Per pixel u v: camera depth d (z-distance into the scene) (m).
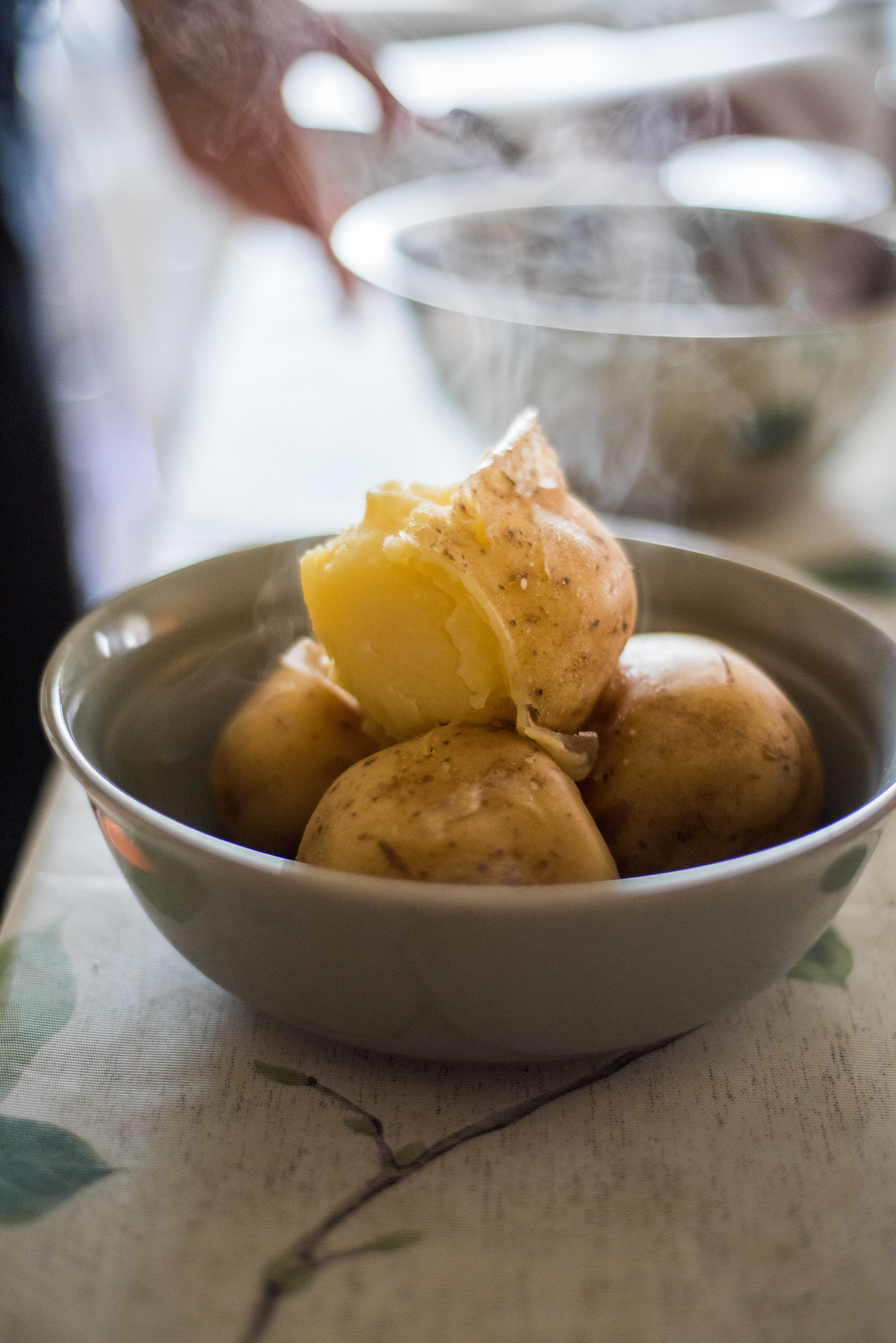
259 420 0.69
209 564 0.39
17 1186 0.30
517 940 0.28
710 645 0.37
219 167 0.85
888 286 0.56
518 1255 0.29
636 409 0.50
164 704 0.38
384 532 0.35
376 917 0.28
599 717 0.36
